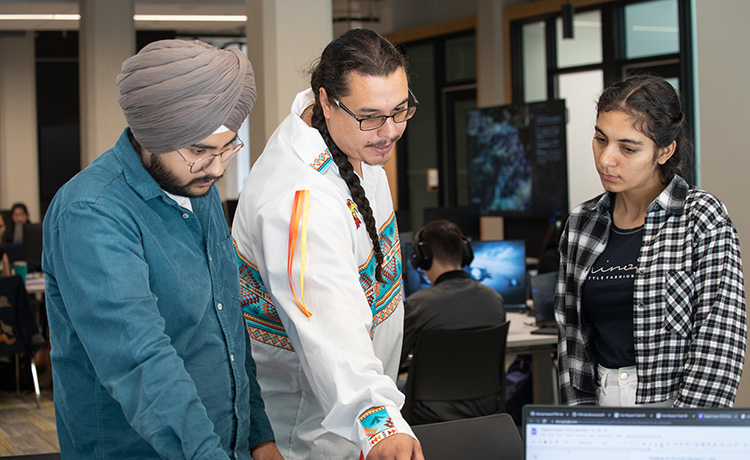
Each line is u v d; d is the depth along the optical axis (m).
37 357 6.01
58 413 1.34
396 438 1.31
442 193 10.29
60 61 11.82
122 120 8.13
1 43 12.10
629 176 1.76
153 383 1.15
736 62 3.14
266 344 1.67
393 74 1.50
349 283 1.49
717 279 1.71
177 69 1.19
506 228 8.44
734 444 1.13
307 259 1.50
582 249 1.91
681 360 1.76
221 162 1.29
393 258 1.82
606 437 1.15
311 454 1.68
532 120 7.64
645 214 1.85
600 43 8.11
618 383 1.83
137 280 1.20
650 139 1.73
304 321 1.47
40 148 11.91
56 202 1.26
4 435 4.71
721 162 3.22
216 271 1.41
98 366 1.19
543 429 1.17
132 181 1.28
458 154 10.12
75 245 1.19
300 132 1.61
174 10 10.09
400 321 1.83
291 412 1.70
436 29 9.93
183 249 1.34
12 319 5.15
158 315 1.21
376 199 1.78
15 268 6.55
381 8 10.65
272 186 1.58
